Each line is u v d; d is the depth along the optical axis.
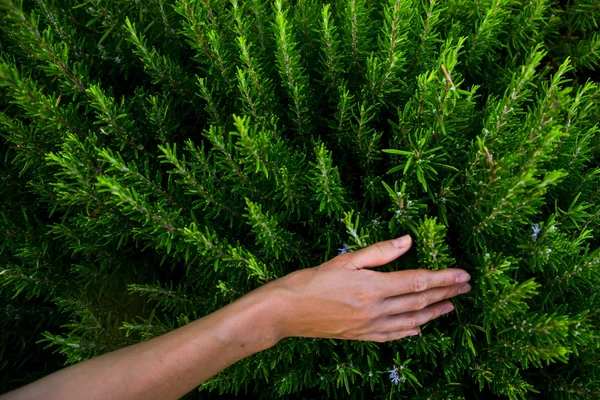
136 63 0.59
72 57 0.56
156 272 0.62
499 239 0.48
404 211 0.45
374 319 0.42
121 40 0.54
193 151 0.47
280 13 0.44
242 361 0.49
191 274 0.57
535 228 0.44
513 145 0.47
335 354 0.51
